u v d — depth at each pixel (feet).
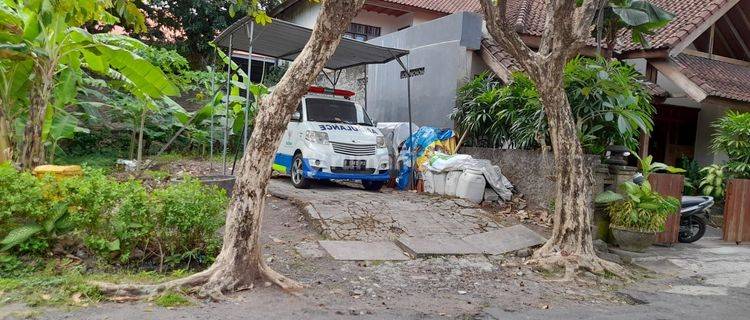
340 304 16.55
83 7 23.61
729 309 18.08
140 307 15.10
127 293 15.76
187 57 62.34
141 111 40.27
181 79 44.75
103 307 14.92
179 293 16.06
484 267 21.94
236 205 17.11
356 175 33.50
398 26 62.59
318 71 17.03
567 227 22.56
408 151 36.94
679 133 48.60
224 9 60.44
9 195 17.71
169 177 33.32
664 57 37.76
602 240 26.55
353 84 52.26
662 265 24.39
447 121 39.27
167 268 18.88
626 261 24.47
